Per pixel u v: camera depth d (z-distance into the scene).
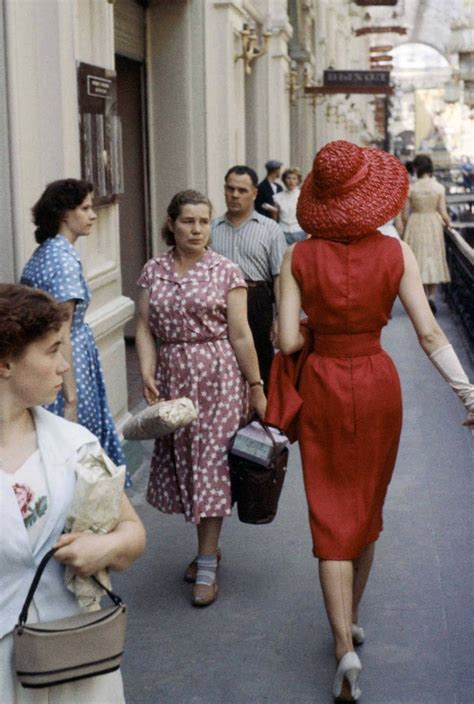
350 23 43.94
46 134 6.22
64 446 2.44
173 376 4.84
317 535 3.99
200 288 4.80
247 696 4.03
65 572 2.42
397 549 5.53
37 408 2.48
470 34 53.66
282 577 5.21
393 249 3.97
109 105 7.29
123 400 7.88
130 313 7.85
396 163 4.06
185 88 10.82
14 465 2.40
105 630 2.35
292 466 7.29
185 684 4.13
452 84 69.62
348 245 3.98
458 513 6.11
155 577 5.24
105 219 7.50
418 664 4.25
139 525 2.52
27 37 5.87
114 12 9.46
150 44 10.79
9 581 2.38
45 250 4.68
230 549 5.60
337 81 22.88
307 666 4.28
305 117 24.23
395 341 12.10
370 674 4.17
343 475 4.02
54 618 2.42
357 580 4.30
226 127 11.41
